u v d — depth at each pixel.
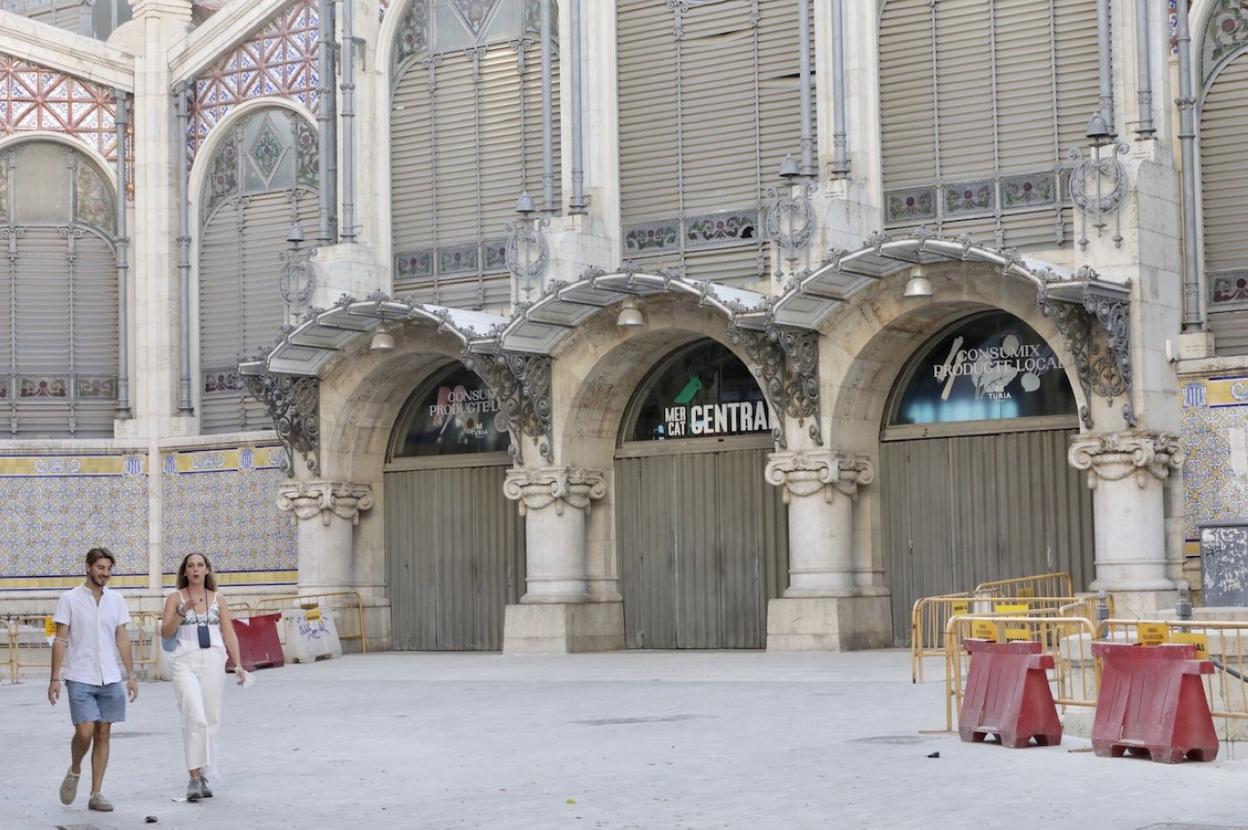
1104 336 24.75
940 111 27.44
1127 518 24.61
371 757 15.94
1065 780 12.82
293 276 31.73
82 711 13.40
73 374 35.50
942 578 27.62
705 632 29.70
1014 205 26.77
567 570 29.88
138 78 35.56
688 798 12.62
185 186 35.34
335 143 33.06
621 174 30.22
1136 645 14.23
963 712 15.38
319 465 32.31
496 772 14.52
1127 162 24.84
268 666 29.39
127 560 35.09
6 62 35.84
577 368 29.67
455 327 29.06
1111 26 25.86
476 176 31.81
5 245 35.53
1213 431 24.95
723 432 29.86
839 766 13.95
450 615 32.41
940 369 27.92
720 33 29.41
